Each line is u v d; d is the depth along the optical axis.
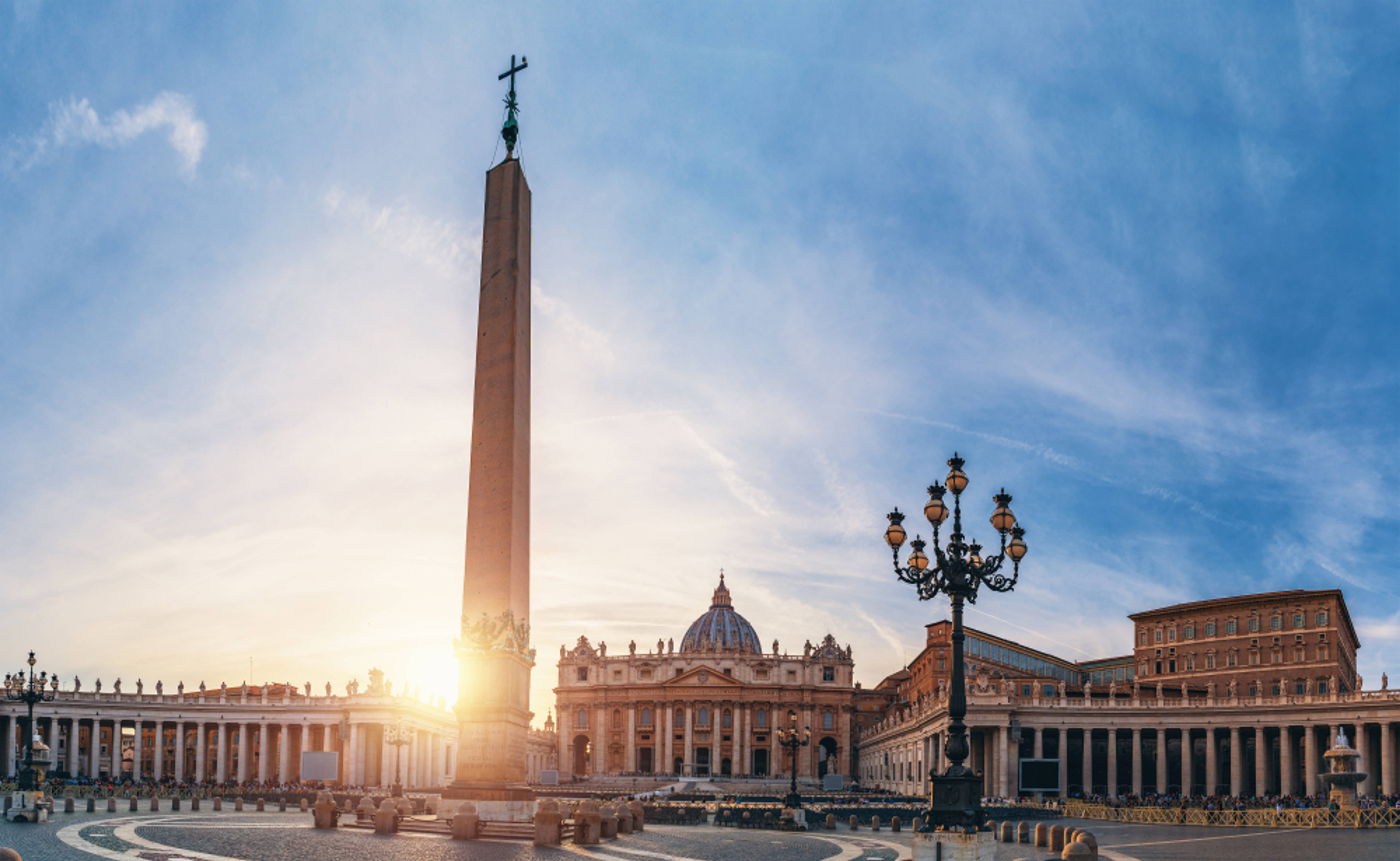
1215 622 127.38
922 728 123.06
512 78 48.91
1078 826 61.72
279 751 125.50
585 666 192.50
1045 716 107.25
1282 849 43.69
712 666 187.38
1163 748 106.06
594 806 42.72
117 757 115.06
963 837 25.95
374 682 119.75
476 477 44.69
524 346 46.31
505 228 46.03
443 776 141.50
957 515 28.05
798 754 166.62
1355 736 97.50
